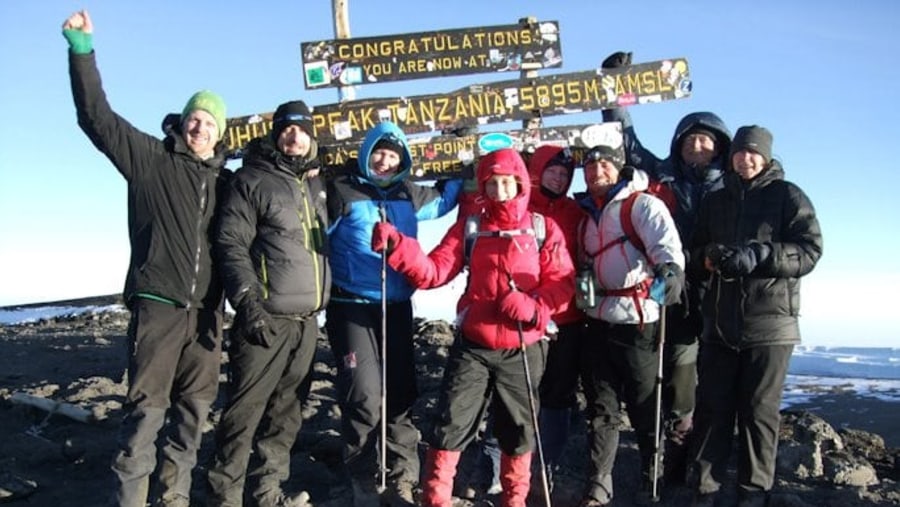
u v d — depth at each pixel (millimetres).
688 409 5582
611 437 5305
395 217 5395
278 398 5074
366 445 5164
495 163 4895
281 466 5152
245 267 4652
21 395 8211
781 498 5312
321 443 6555
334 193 5383
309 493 5699
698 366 5309
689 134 5879
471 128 6840
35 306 27484
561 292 4871
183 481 4691
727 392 5051
